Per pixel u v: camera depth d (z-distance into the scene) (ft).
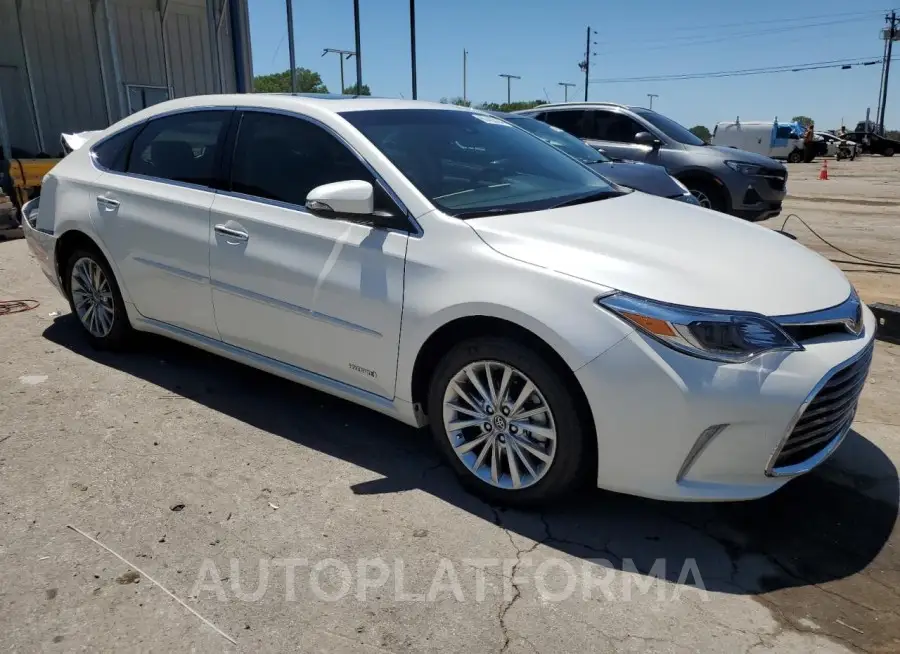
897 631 7.89
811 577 8.80
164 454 11.47
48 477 10.70
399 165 10.98
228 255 12.30
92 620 7.86
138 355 15.72
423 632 7.77
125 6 45.29
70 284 15.87
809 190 57.11
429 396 10.50
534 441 9.68
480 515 9.96
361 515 9.90
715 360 8.45
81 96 43.91
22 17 40.60
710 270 9.41
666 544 9.39
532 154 13.35
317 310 11.24
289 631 7.75
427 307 9.95
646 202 12.53
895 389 14.53
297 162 11.89
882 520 9.98
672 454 8.68
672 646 7.64
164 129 14.02
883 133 192.65
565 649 7.57
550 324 8.92
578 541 9.43
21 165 33.76
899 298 21.24
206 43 50.47
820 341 9.00
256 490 10.48
